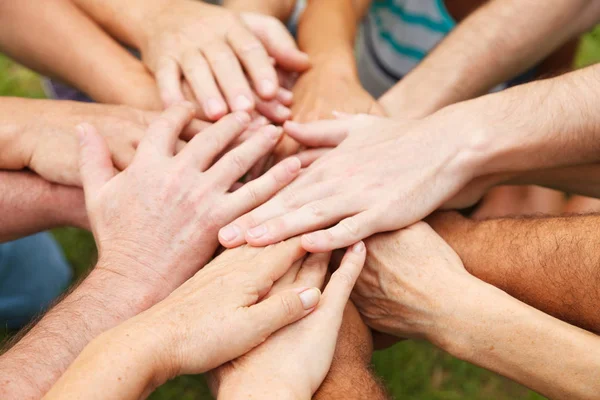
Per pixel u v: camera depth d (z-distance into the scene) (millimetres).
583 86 825
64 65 982
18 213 899
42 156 885
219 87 916
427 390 1134
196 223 823
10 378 726
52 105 918
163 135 852
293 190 830
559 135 822
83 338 766
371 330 872
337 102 951
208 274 768
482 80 967
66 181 885
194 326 711
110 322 781
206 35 943
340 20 1054
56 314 780
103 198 833
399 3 1134
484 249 818
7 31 985
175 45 945
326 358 731
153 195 823
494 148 825
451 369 1152
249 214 816
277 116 932
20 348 751
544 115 825
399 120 874
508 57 963
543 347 726
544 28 956
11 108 911
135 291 799
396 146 842
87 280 802
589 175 866
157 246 816
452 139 833
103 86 965
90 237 1291
